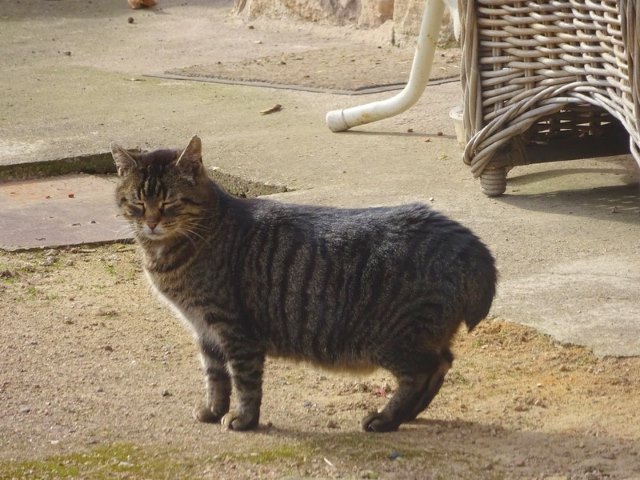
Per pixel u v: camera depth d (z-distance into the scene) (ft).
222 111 51.65
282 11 73.92
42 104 53.88
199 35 71.92
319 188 39.73
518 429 23.35
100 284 33.42
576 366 26.40
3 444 22.71
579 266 31.81
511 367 26.68
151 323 30.25
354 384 26.58
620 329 27.73
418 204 24.29
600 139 39.73
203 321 24.45
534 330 28.07
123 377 26.58
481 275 22.65
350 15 70.59
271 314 23.91
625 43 31.01
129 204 24.71
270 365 27.55
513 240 33.94
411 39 65.00
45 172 44.60
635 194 38.32
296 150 44.86
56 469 21.59
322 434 23.40
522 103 36.37
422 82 45.27
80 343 28.60
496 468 21.21
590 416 23.81
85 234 37.76
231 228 24.41
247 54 65.31
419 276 22.63
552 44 35.35
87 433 23.34
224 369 24.48
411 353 23.00
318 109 51.55
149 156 25.02
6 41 70.59
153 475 21.30
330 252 23.44
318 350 23.88
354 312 23.18
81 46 68.90
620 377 25.66
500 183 38.27
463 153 39.11
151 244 24.67
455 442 22.65
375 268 22.98
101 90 56.75
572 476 20.72
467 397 25.31
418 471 21.15
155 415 24.48
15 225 38.63
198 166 24.52
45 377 26.32
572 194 38.55
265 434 23.47
